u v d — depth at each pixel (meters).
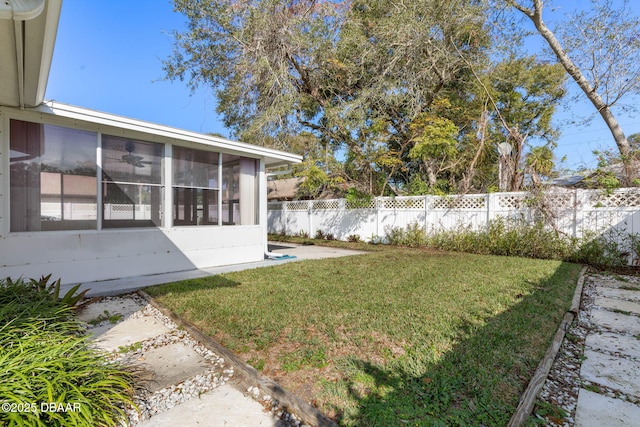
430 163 12.37
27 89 3.54
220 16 11.07
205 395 2.07
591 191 6.88
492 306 3.59
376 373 2.20
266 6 10.73
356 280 4.97
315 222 12.91
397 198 10.36
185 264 6.07
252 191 7.33
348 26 11.77
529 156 8.98
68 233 4.75
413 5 10.56
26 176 4.40
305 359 2.40
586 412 1.84
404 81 11.35
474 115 12.60
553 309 3.52
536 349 2.56
